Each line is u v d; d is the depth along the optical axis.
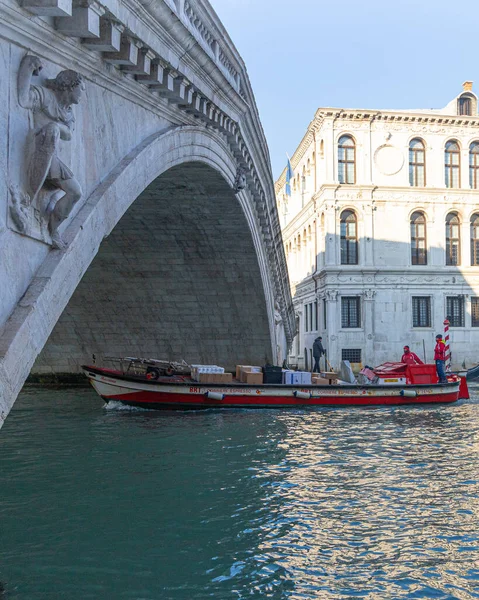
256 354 21.69
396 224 33.62
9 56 4.61
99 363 22.58
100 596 5.19
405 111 34.38
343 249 33.50
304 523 7.00
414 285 33.47
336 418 15.07
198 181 12.69
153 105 7.89
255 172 14.64
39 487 8.44
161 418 14.95
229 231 15.96
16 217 4.61
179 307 20.09
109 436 12.34
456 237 34.34
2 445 11.43
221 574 5.64
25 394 20.30
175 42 7.20
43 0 4.53
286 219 44.97
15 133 4.62
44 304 4.90
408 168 33.97
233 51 10.38
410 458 10.29
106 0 5.33
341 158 33.62
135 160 7.05
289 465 9.73
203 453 10.65
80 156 5.88
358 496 8.04
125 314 20.61
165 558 6.00
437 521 7.08
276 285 21.81
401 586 5.43
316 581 5.52
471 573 5.70
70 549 6.20
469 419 14.98
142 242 16.67
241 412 16.16
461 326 33.88
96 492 8.20
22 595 5.19
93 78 6.12
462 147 34.44
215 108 10.05
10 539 6.47
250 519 7.12
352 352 32.94
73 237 5.41
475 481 8.79
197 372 17.23
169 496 8.00
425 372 18.52
